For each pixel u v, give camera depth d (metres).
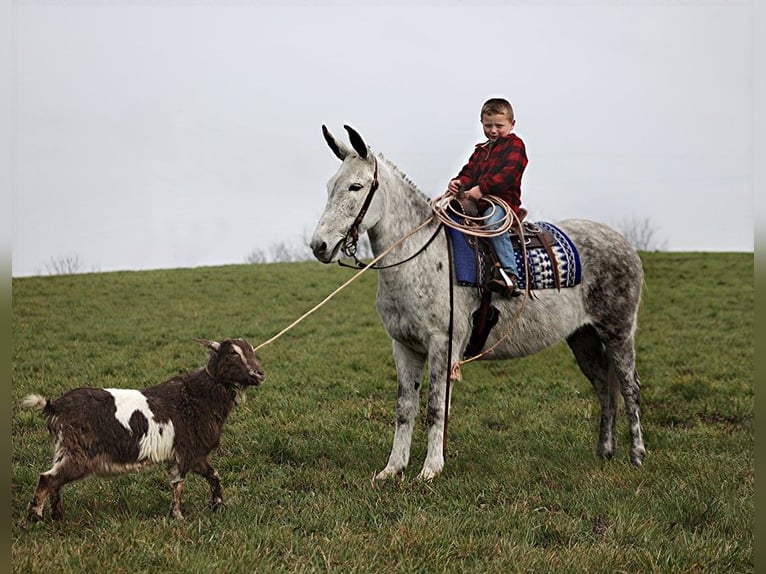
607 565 5.22
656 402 10.82
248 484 7.06
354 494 6.57
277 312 18.11
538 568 5.19
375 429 8.97
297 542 5.47
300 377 11.66
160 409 5.81
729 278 22.25
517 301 7.43
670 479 7.10
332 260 6.75
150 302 18.98
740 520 6.06
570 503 6.44
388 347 14.32
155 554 5.15
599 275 7.90
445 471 7.36
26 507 6.13
